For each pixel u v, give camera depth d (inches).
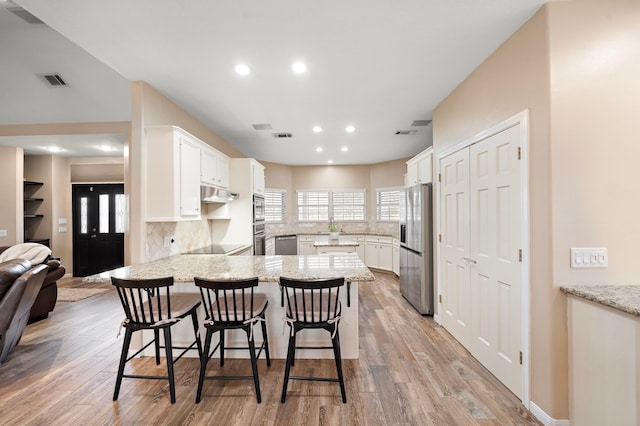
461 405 81.8
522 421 75.8
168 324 84.5
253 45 91.0
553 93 72.6
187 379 94.9
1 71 144.0
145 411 79.2
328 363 104.7
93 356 110.8
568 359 72.2
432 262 153.5
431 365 103.3
